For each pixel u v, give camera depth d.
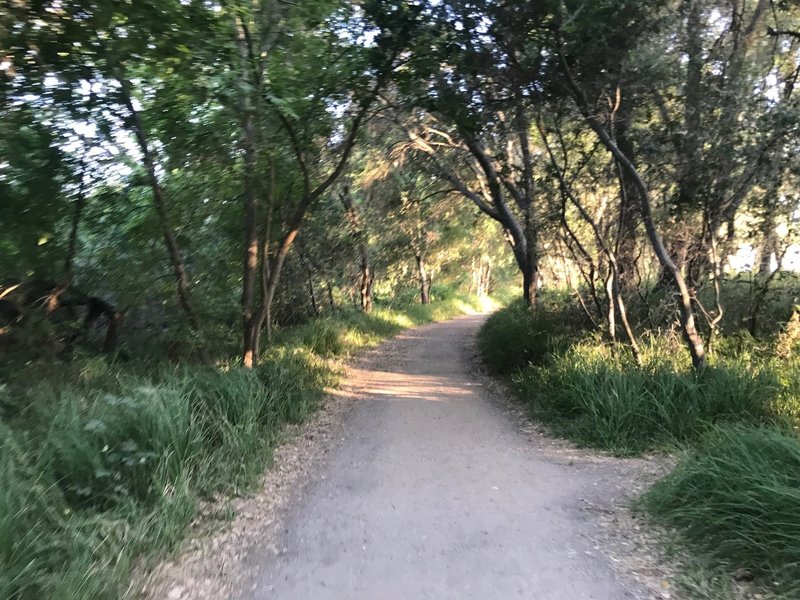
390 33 9.45
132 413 5.48
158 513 4.75
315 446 7.71
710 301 10.77
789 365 8.31
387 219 21.39
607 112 9.16
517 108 10.00
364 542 4.68
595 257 12.57
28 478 4.32
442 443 7.76
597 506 5.45
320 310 19.98
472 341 20.17
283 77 9.28
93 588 3.62
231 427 6.69
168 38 7.49
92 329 11.78
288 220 12.77
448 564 4.28
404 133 16.84
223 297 12.88
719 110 8.89
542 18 8.30
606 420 7.75
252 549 4.60
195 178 11.66
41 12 6.74
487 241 33.03
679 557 4.33
